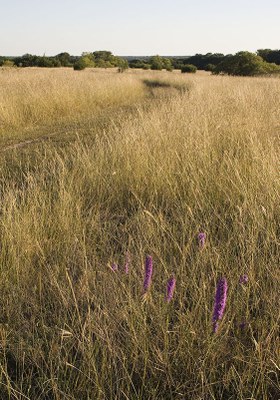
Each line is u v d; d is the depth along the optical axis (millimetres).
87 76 22391
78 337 2412
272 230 3328
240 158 5082
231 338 2406
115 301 2627
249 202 3855
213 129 6195
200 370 2133
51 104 12438
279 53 82812
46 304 2836
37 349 2381
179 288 2812
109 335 2451
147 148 5445
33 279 3068
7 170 6176
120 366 2273
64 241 3523
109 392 2160
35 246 3369
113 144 5953
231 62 53031
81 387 2125
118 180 5035
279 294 2645
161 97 19281
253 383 2174
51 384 2180
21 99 11930
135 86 21625
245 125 6172
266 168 4277
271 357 2230
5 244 3326
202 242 2828
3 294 2859
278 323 2441
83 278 2938
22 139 9492
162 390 2188
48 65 66688
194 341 2359
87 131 10227
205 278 2893
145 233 3604
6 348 2469
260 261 2980
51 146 8516
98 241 3828
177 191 4633
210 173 4734
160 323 2361
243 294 2633
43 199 4203
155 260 3232
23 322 2621
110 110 14570
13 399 2137
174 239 3359
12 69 27578
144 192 4836
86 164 5359
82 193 4703
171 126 6422
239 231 3471
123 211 4637
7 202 4004
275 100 9922
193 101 9992
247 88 12867
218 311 1930
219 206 4230
